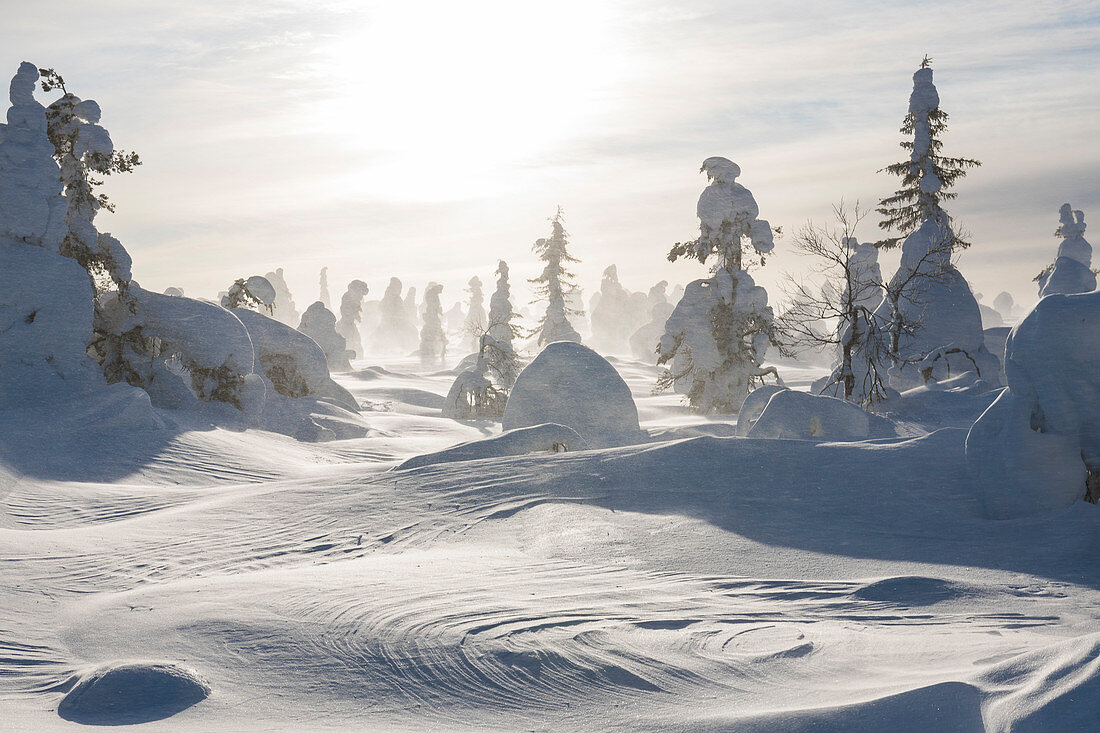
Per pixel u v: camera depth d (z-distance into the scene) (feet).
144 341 115.85
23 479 66.85
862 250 200.54
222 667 27.14
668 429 118.83
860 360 113.19
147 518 54.39
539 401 99.76
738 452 56.24
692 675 24.76
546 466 59.16
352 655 27.43
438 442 118.93
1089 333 43.45
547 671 25.38
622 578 36.68
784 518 46.29
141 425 91.09
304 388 153.79
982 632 27.94
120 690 24.70
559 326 262.67
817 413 70.85
